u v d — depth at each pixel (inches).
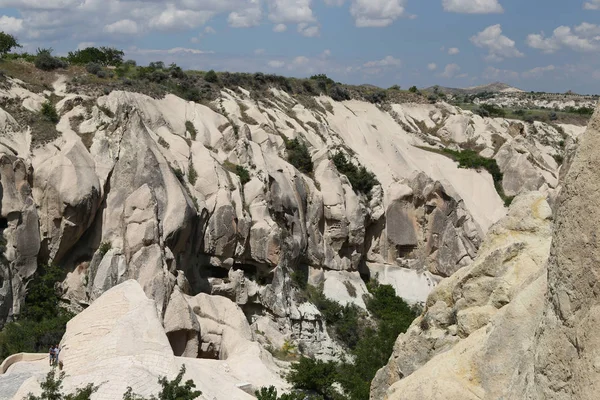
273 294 1819.6
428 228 2357.3
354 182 2303.2
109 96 2057.1
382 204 2325.3
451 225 2332.7
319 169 2250.2
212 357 1496.1
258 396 1119.0
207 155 1941.4
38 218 1593.3
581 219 444.5
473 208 2549.2
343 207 2161.7
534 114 3973.9
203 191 1827.0
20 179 1577.3
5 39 2623.0
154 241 1549.0
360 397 1296.8
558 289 466.0
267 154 2149.4
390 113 3179.1
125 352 1094.4
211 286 1731.1
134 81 2255.2
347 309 1994.3
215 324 1525.6
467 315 761.6
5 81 1941.4
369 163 2551.7
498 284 752.3
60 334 1437.0
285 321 1806.1
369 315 2038.6
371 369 1491.1
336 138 2640.3
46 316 1539.1
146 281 1489.9
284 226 1987.0
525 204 808.9
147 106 2119.8
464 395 616.1
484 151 2930.6
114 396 944.3
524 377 544.1
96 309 1250.6
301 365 1390.3
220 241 1777.8
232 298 1765.5
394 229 2331.4
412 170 2672.2
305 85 3043.8
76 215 1600.6
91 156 1711.4
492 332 631.2
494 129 3186.5
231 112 2375.7
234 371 1286.9
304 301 1911.9
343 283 2106.3
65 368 1096.8
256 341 1574.8
